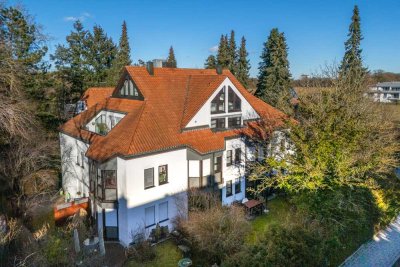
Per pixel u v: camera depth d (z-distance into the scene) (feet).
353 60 139.54
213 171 77.71
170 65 107.24
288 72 148.05
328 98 71.31
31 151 80.69
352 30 146.30
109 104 90.22
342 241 59.98
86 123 89.10
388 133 88.69
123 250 65.36
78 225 70.59
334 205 62.54
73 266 50.67
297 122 75.20
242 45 186.09
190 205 74.18
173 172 72.33
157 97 82.07
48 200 88.89
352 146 65.72
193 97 84.94
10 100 68.69
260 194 88.84
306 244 48.98
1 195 73.10
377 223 72.74
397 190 85.30
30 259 48.24
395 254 62.95
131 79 84.23
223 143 79.25
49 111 128.77
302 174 69.46
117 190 67.62
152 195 68.90
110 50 188.24
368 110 78.84
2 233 52.65
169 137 72.43
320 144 65.05
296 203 70.54
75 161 90.89
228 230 56.03
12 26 99.96
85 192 86.43
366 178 71.92
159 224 70.79
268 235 51.80
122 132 71.41
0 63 68.39
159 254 62.85
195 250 58.70
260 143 89.76
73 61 164.96
